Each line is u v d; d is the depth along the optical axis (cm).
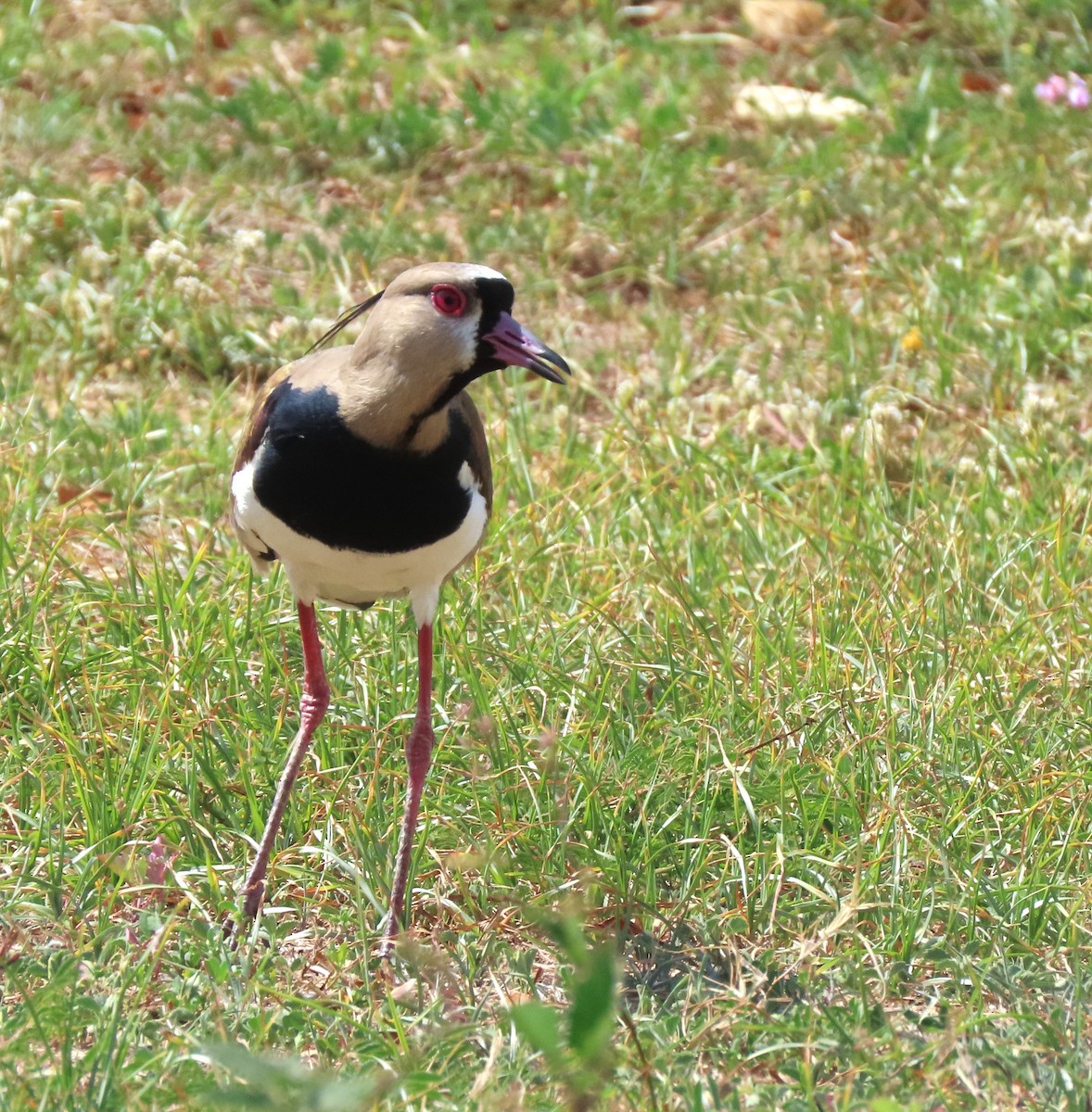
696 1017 779
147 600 1056
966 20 2073
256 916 839
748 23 2067
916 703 983
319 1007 755
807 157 1745
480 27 2000
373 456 793
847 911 812
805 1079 704
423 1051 721
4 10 1917
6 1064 675
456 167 1717
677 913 852
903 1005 794
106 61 1827
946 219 1641
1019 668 1034
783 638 1049
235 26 1952
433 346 777
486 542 1130
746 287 1555
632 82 1853
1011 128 1831
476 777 892
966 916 849
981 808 913
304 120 1720
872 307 1512
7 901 830
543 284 1524
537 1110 683
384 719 984
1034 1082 725
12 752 912
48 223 1516
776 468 1305
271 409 823
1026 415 1319
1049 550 1145
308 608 878
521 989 802
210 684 991
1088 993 796
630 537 1174
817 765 941
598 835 905
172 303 1421
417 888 883
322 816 913
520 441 1277
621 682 1021
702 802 929
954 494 1245
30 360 1355
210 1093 596
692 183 1691
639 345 1483
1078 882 871
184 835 891
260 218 1595
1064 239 1552
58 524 1146
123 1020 732
